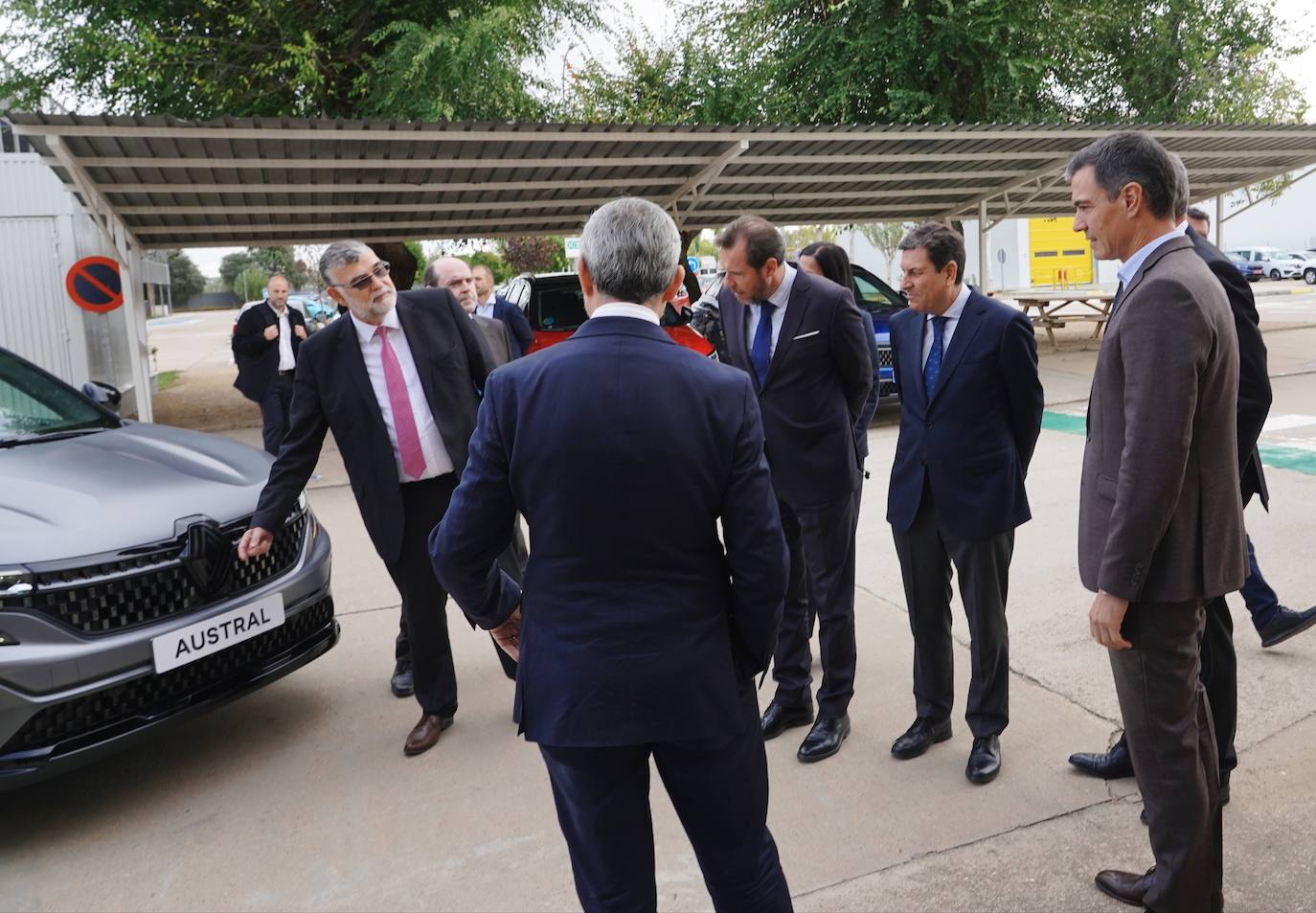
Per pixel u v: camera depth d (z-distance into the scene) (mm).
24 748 2814
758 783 1870
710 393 1726
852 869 2641
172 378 20625
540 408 1705
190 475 3510
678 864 2732
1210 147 12227
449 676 3570
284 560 3568
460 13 12016
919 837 2770
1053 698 3578
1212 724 2223
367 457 3389
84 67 11859
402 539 3430
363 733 3670
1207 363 1960
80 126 7453
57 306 11820
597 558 1703
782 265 3209
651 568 1714
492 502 1770
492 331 4383
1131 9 15969
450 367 3455
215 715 3889
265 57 11805
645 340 1740
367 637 4699
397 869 2773
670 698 1689
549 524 1719
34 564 2836
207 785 3320
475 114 12102
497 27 11594
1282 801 2812
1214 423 2027
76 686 2857
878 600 4840
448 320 3502
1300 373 11695
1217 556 2068
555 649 1714
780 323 3271
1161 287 1945
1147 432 1951
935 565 3180
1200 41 16219
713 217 13523
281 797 3211
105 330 13109
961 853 2684
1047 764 3129
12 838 3047
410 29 11383
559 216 12297
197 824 3068
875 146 10688
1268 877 2484
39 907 2674
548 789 3186
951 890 2525
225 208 10180
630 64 15719
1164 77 16641
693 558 1742
